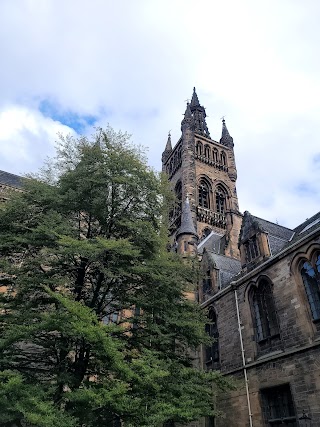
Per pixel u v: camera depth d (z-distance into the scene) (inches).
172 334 621.0
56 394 522.6
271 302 900.0
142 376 499.8
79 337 518.0
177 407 509.7
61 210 723.4
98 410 538.9
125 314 941.8
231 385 668.1
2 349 519.5
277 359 800.3
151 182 772.0
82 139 829.2
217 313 1090.1
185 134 3031.5
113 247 595.2
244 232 1116.5
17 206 689.6
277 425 764.6
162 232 777.6
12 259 693.9
